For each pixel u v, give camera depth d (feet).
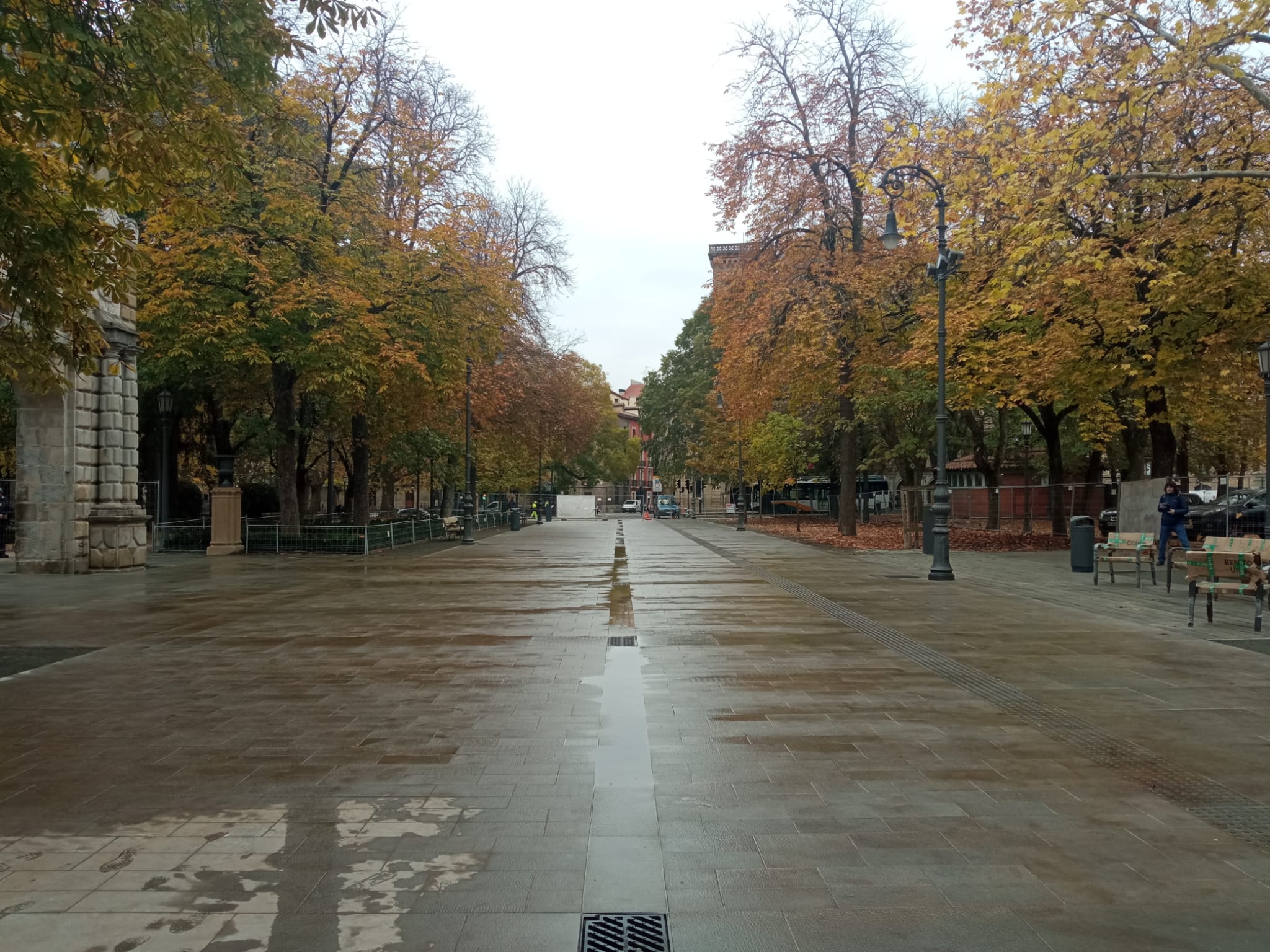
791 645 30.91
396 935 10.99
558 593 47.47
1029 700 22.86
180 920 11.35
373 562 72.23
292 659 28.48
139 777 16.92
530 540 108.47
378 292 75.87
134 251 28.48
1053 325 66.03
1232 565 34.58
